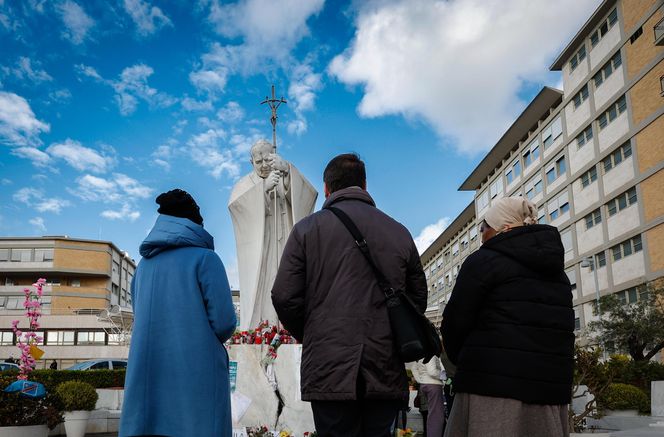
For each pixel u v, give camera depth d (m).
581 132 43.28
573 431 10.02
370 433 2.94
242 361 7.83
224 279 3.75
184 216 3.95
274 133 10.90
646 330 26.22
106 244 72.50
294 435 7.54
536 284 3.27
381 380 2.90
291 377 7.73
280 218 10.51
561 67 46.84
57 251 70.12
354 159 3.55
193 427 3.37
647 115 35.66
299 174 10.67
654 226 34.78
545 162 49.19
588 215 42.56
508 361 3.16
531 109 49.47
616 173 38.94
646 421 11.31
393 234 3.17
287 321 3.18
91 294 70.31
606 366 10.87
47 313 64.62
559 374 3.18
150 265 3.77
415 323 3.00
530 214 3.64
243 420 7.62
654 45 34.31
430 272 92.44
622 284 37.94
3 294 68.81
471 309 3.31
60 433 12.42
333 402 2.91
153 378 3.47
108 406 16.02
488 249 3.38
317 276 3.07
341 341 2.91
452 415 3.42
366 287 3.02
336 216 3.16
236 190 10.63
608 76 39.88
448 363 8.58
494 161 60.44
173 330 3.54
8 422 8.66
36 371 18.98
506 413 3.13
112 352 53.31
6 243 69.88
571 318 3.32
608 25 39.69
